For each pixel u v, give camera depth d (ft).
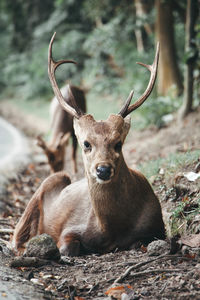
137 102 23.00
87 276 19.40
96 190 21.80
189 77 48.19
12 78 144.87
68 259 21.84
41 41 136.87
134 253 21.86
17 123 95.30
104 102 93.45
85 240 23.36
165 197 28.78
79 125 21.93
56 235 25.08
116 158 20.61
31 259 20.54
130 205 22.35
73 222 24.16
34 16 144.05
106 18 116.06
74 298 17.42
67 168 51.21
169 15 60.03
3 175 46.93
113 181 21.40
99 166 20.01
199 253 20.17
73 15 128.36
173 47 60.95
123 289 17.52
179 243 21.35
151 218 23.07
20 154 59.62
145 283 18.10
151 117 56.85
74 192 25.17
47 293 17.71
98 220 22.59
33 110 111.24
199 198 25.14
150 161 37.40
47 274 19.76
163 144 44.24
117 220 22.36
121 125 21.54
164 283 17.87
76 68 117.91
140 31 97.04
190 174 28.40
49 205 26.30
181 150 38.24
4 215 32.22
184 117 48.78
